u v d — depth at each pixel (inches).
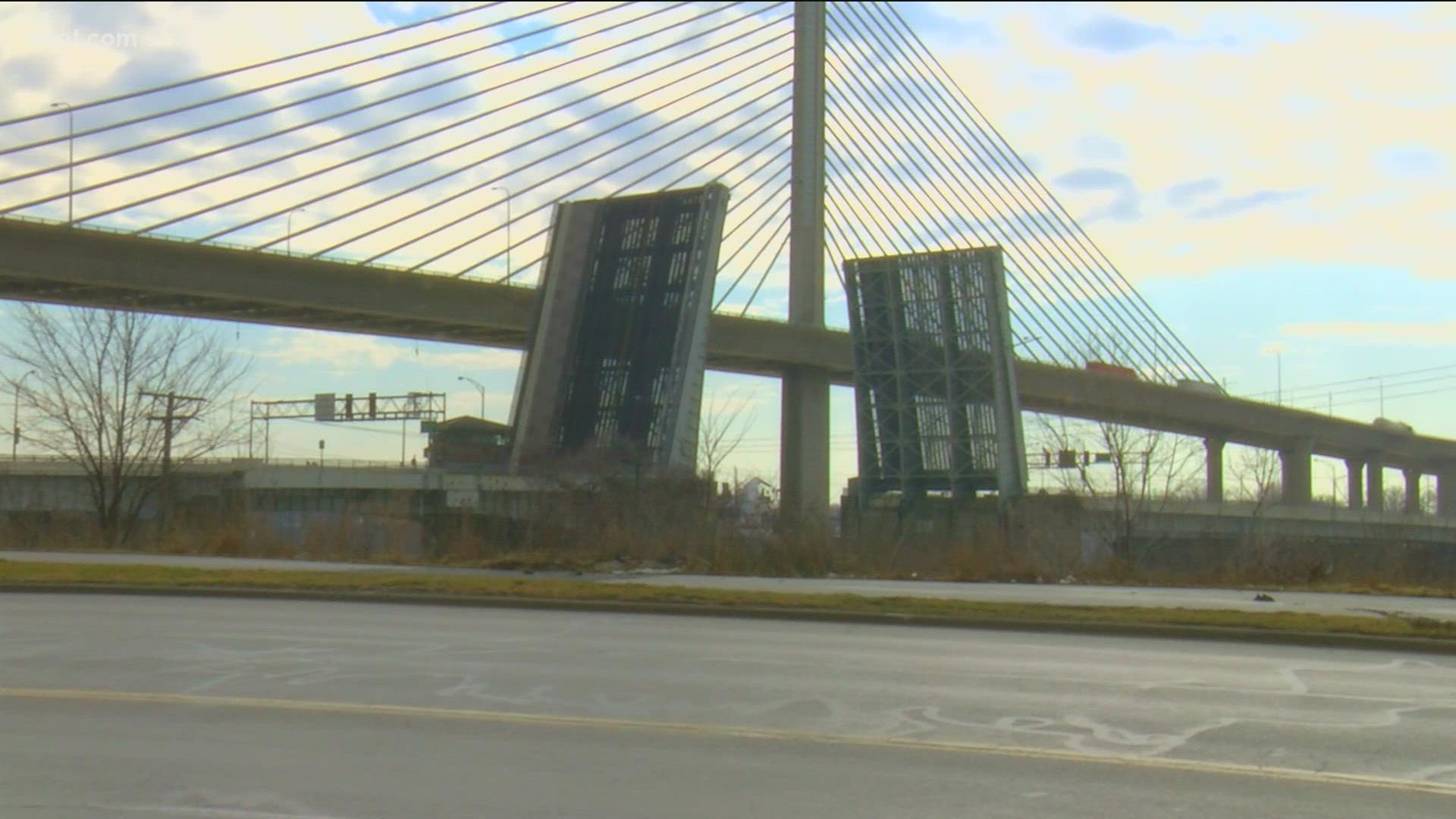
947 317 4694.9
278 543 3307.1
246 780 818.2
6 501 5369.1
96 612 1772.9
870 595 2095.2
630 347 5172.2
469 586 2018.9
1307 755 923.4
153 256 4857.3
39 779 816.3
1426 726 1037.2
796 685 1202.0
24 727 967.6
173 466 4434.1
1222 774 859.4
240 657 1331.2
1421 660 1450.5
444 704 1078.4
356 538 3617.1
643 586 2042.3
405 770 848.3
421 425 6584.6
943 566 3198.8
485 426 6092.5
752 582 2566.4
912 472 4916.3
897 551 3408.0
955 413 4771.2
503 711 1047.6
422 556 3134.8
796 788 813.9
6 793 781.3
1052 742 956.0
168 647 1407.5
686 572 2913.4
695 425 5068.9
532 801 777.6
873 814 757.9
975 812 762.2
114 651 1374.3
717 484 5004.9
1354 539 5541.3
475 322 5762.8
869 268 4783.5
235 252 5044.3
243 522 3737.7
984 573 2974.9
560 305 5359.3
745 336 6200.8
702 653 1417.3
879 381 4916.3
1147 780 841.5
